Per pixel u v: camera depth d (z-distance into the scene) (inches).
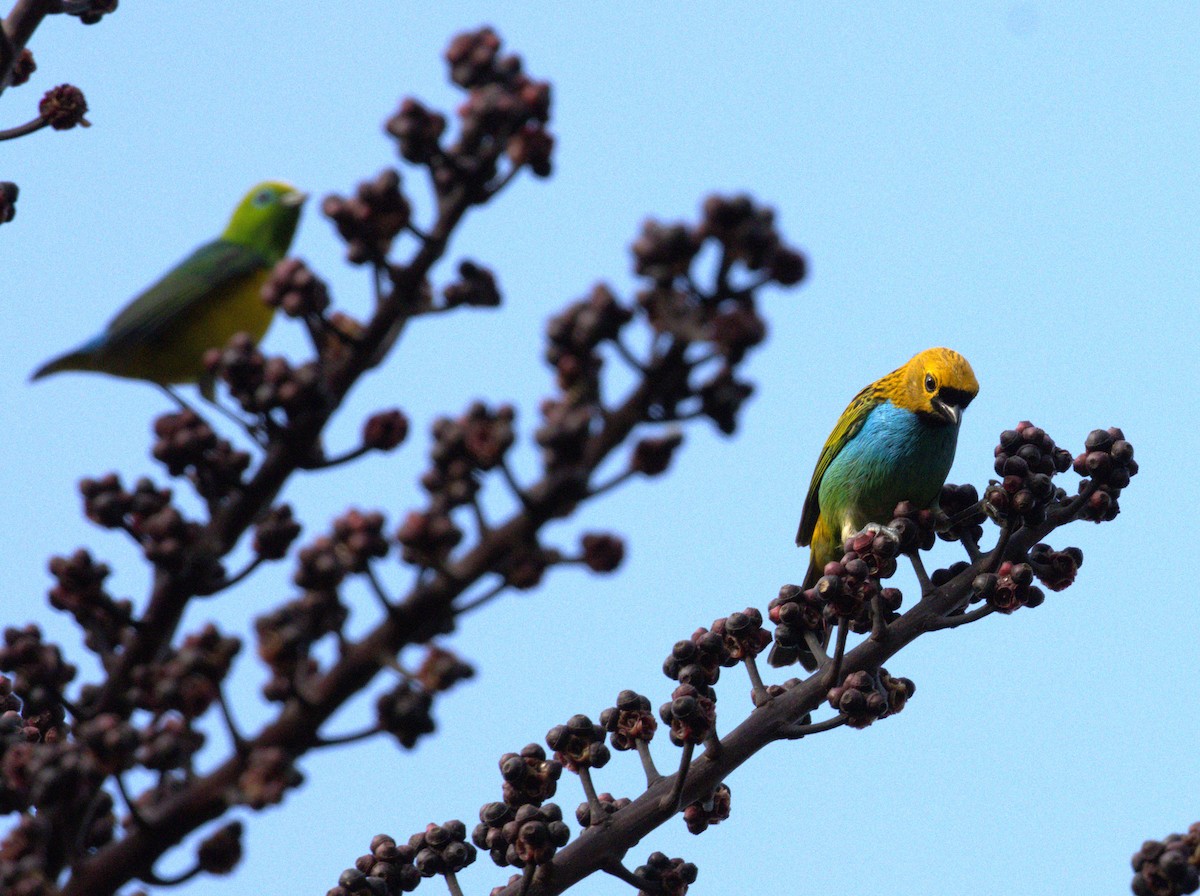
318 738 323.3
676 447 294.5
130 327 442.3
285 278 347.3
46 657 387.2
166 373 460.4
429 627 316.8
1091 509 560.4
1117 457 557.9
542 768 483.8
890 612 565.6
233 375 350.6
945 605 540.7
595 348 297.3
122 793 329.7
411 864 487.5
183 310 448.5
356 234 343.0
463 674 309.7
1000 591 531.8
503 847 480.1
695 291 284.8
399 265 347.9
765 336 282.5
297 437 353.4
